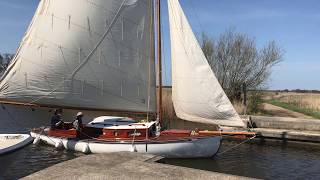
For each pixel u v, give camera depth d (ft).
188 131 51.98
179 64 50.70
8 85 49.26
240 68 115.55
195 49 49.37
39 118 97.66
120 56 51.16
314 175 47.78
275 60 115.55
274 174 47.96
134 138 50.24
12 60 49.19
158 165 27.04
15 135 37.83
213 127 77.66
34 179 23.97
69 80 50.57
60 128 55.83
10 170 45.44
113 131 51.31
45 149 54.75
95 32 50.26
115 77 51.44
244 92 92.94
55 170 25.85
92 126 53.11
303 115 107.65
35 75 49.85
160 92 51.75
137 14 50.80
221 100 48.37
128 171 25.63
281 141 72.95
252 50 116.47
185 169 26.11
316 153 62.49
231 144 69.15
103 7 50.01
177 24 50.57
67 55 50.06
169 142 49.29
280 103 157.58
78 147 52.11
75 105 51.44
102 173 25.17
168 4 51.34
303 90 326.65
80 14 49.75
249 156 58.34
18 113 107.04
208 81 48.80
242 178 24.29
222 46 118.52
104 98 51.75
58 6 49.47
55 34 49.70
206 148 50.57
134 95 51.75
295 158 57.93
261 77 114.73
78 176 24.56
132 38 50.98
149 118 54.29
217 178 24.35
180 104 51.37
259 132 74.69
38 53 49.65
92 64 50.85
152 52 51.47
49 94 50.37
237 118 48.03
